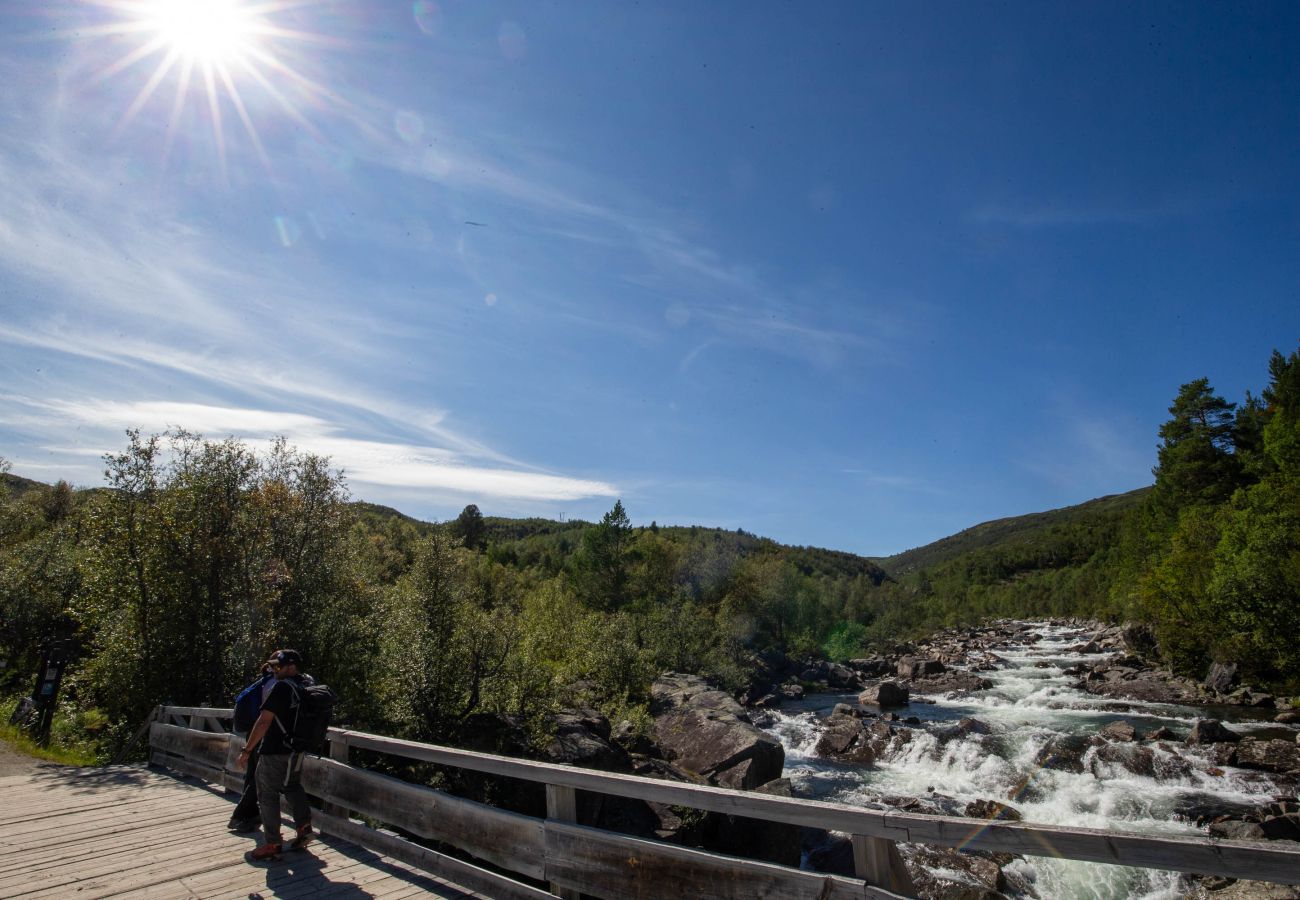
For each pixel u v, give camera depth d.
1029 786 19.09
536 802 13.39
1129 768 19.70
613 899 4.29
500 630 16.02
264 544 15.24
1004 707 34.09
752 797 3.70
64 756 12.23
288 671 6.39
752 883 3.66
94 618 14.01
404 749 6.15
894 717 31.25
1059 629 86.56
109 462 14.05
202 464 14.94
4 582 21.69
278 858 6.01
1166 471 67.06
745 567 69.06
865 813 3.26
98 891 5.29
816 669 52.59
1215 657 35.50
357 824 6.48
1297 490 35.75
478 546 98.25
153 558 14.05
